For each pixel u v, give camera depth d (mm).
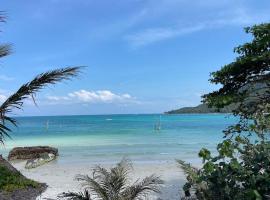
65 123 119938
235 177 6051
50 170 20969
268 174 5809
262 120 6523
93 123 115812
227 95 10125
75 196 8953
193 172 8047
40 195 13023
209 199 6449
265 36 9930
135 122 119625
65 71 8047
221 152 6109
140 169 19828
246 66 10156
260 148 6156
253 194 5637
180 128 74125
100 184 8578
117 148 34375
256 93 10086
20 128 85062
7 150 36781
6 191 12977
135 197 8711
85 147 35969
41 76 7945
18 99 7926
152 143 39250
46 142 43688
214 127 77438
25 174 19422
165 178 16375
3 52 8836
